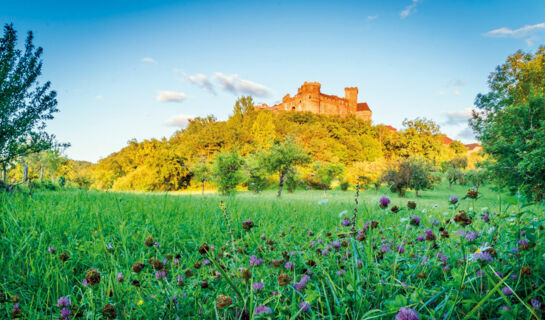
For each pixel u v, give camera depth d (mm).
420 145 75062
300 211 6355
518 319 1190
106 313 1312
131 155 58750
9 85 8914
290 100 151875
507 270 1647
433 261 1951
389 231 2912
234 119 98875
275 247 2758
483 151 21812
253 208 6832
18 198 5238
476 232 1685
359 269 1805
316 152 70000
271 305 1521
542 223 1977
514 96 26719
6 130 8922
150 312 1504
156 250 2801
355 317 1383
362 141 82750
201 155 72312
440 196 36406
